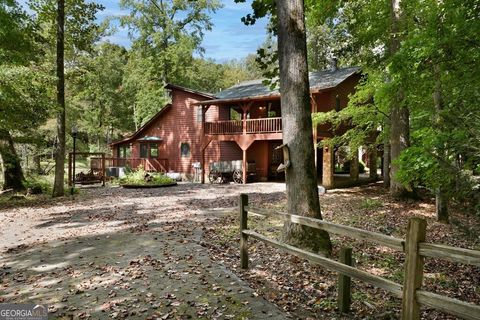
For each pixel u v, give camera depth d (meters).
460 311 2.19
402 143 11.94
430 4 7.62
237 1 7.39
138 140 23.41
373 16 13.60
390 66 6.06
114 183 20.83
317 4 12.21
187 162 23.11
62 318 3.71
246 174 19.80
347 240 6.97
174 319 3.64
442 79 6.04
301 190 5.75
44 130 25.14
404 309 2.56
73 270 5.25
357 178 19.98
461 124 5.26
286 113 5.88
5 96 10.52
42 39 14.42
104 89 35.88
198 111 22.56
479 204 4.96
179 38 31.31
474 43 5.19
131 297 4.22
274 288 4.49
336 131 18.69
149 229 8.09
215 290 4.39
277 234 7.45
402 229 8.24
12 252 6.32
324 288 4.50
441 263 5.96
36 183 16.58
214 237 7.25
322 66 31.77
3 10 11.37
